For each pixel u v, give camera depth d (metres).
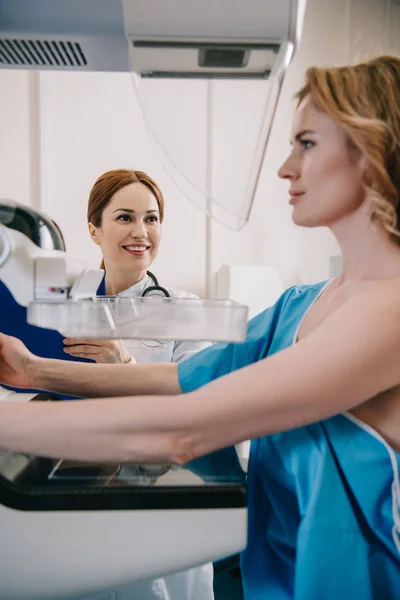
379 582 0.46
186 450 0.43
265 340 0.65
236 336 0.44
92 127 1.92
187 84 0.47
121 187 1.28
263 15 0.42
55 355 1.06
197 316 0.45
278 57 0.45
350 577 0.45
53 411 0.44
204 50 0.44
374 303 0.43
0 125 1.86
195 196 0.50
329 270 2.07
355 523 0.46
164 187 1.98
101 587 0.43
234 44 0.43
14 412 0.44
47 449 0.44
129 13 0.42
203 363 0.64
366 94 0.47
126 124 1.93
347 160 0.49
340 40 2.05
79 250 1.95
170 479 0.45
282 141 2.00
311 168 0.50
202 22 0.42
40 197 1.89
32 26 0.47
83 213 1.94
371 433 0.48
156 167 1.96
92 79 1.90
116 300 0.59
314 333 0.44
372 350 0.42
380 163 0.46
